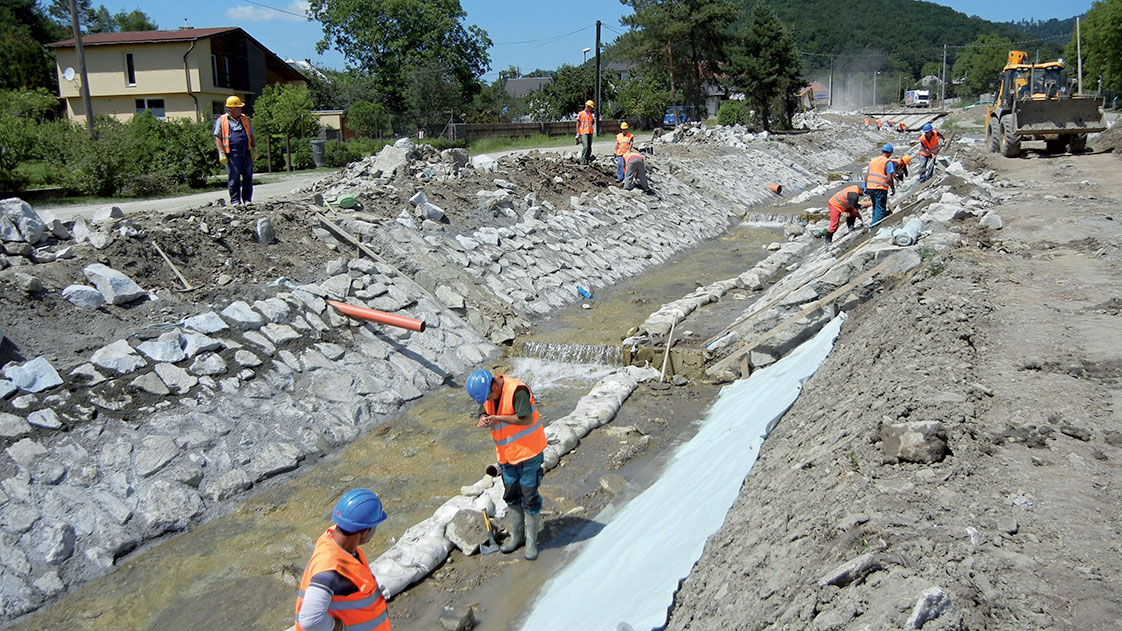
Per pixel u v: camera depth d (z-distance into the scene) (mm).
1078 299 8430
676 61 50844
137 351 9094
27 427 7742
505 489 7125
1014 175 21156
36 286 9102
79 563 7105
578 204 18922
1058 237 11617
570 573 6738
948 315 7793
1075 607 3611
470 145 39094
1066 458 5156
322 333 10914
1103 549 4078
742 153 31797
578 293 15453
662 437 9586
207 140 24250
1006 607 3605
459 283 13461
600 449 9281
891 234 11453
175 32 40812
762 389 9398
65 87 39406
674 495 7262
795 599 3959
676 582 5129
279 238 12531
